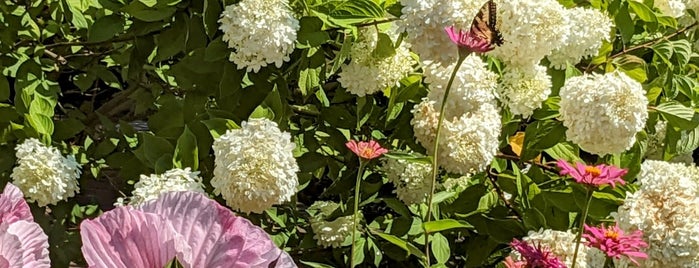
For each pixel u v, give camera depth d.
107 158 1.73
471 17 1.34
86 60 2.05
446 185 1.67
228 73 1.53
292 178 1.32
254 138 1.29
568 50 1.67
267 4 1.41
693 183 1.49
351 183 1.74
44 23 2.05
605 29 1.67
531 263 0.96
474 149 1.46
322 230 1.63
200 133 1.53
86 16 1.95
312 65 1.56
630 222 1.33
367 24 1.56
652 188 1.35
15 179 1.47
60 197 1.50
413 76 1.64
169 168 1.45
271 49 1.43
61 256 1.55
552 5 1.48
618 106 1.47
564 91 1.53
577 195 1.56
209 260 0.44
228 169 1.28
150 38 1.68
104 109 2.21
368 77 1.58
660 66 1.99
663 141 1.96
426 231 1.19
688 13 2.13
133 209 0.44
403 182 1.68
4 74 1.73
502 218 1.69
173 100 1.68
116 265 0.43
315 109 1.82
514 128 1.68
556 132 1.63
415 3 1.36
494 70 1.60
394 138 1.67
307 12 1.52
